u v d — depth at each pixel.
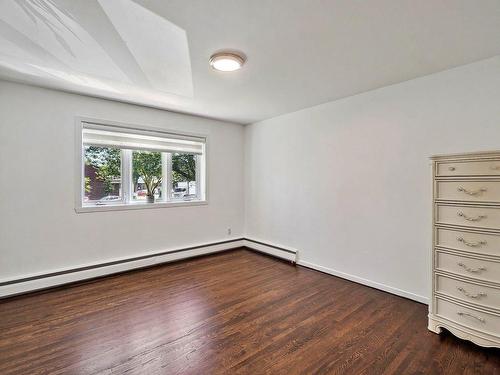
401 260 2.65
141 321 2.18
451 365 1.69
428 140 2.46
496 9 1.52
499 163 1.74
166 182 3.84
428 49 1.99
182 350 1.81
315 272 3.38
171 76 2.47
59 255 2.91
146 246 3.55
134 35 1.78
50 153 2.85
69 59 2.13
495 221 1.76
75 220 3.00
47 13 1.53
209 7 1.49
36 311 2.33
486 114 2.14
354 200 3.04
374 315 2.29
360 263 2.98
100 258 3.17
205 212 4.16
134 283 2.98
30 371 1.61
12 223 2.65
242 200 4.65
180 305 2.46
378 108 2.81
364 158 2.94
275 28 1.71
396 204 2.68
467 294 1.86
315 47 1.95
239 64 2.15
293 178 3.77
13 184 2.66
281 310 2.38
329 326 2.12
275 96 3.06
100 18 1.58
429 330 2.05
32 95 2.74
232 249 4.44
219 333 2.02
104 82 2.64
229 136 4.44
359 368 1.66
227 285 2.94
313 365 1.68
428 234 2.46
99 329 2.06
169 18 1.59
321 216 3.39
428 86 2.45
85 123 3.06
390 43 1.90
